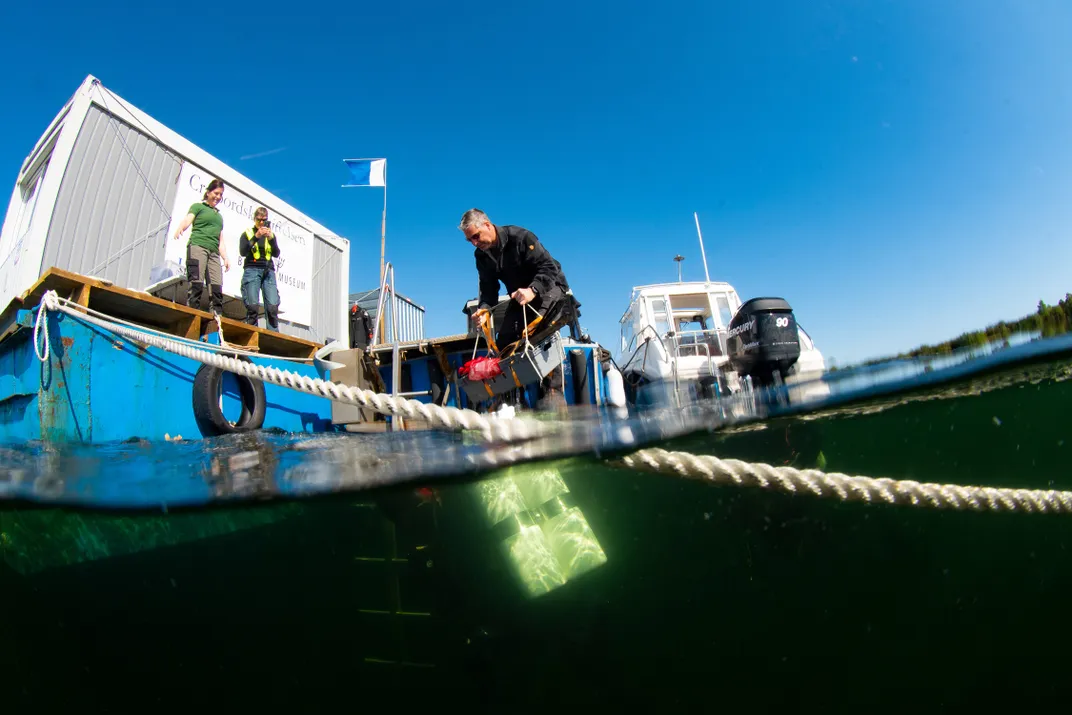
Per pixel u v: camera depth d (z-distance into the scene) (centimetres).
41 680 204
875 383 236
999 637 219
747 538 226
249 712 192
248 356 427
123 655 220
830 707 188
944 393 248
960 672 204
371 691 197
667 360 792
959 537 237
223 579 223
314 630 216
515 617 211
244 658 216
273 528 218
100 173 696
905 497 201
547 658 202
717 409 259
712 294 1028
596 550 227
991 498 212
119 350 361
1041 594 241
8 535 207
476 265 448
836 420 255
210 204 524
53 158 659
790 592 226
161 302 411
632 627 211
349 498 205
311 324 1041
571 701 189
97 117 697
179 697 196
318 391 227
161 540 211
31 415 335
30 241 631
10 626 206
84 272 670
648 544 225
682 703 185
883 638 216
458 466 197
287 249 992
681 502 221
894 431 274
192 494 196
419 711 189
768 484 192
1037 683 200
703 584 225
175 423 383
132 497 195
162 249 762
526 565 216
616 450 194
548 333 418
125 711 192
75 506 198
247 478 205
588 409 390
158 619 226
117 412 355
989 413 280
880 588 228
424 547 218
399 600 217
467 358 529
